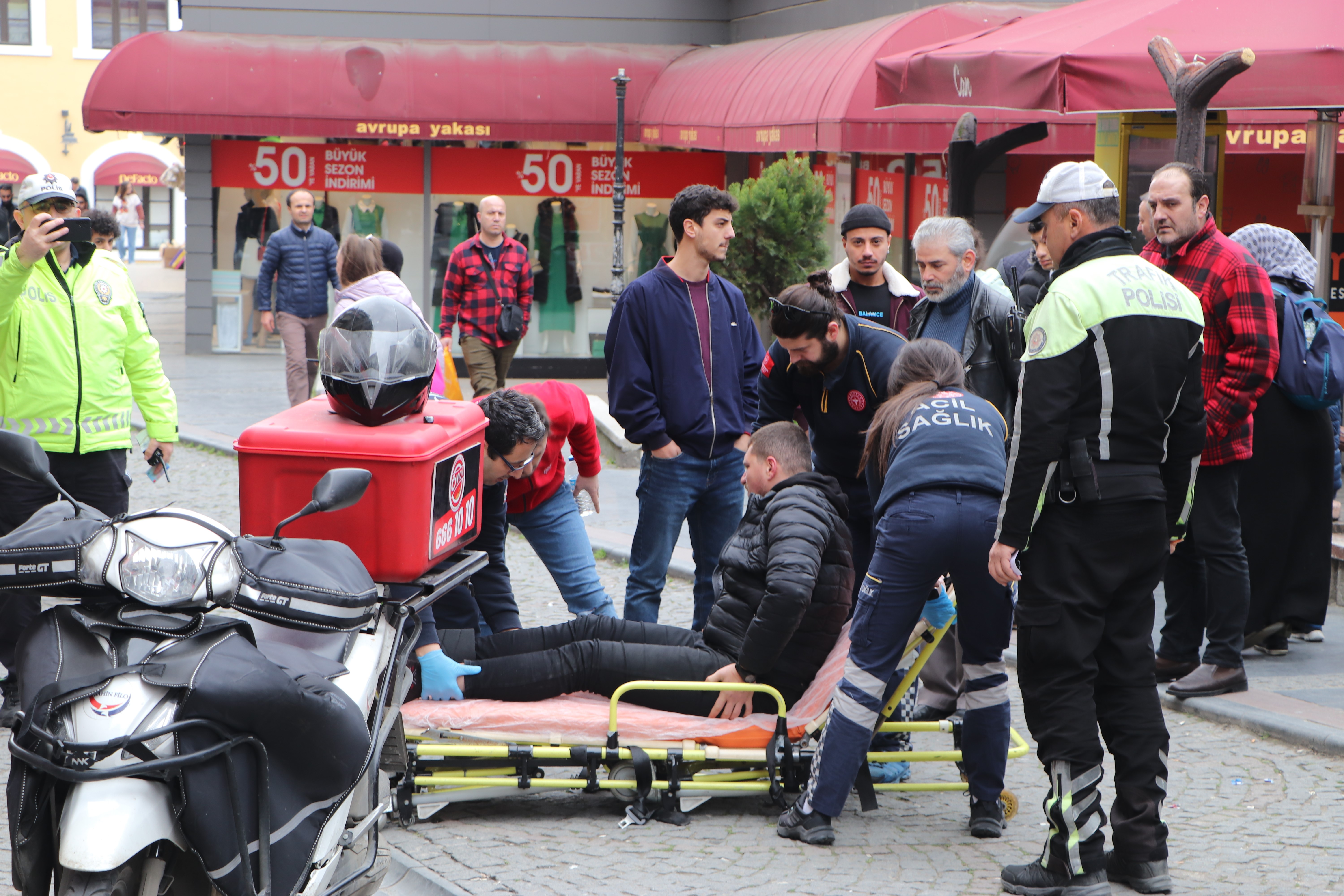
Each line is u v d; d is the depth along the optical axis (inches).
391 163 2706.7
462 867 618.8
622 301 879.7
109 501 852.6
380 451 550.0
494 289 1824.6
